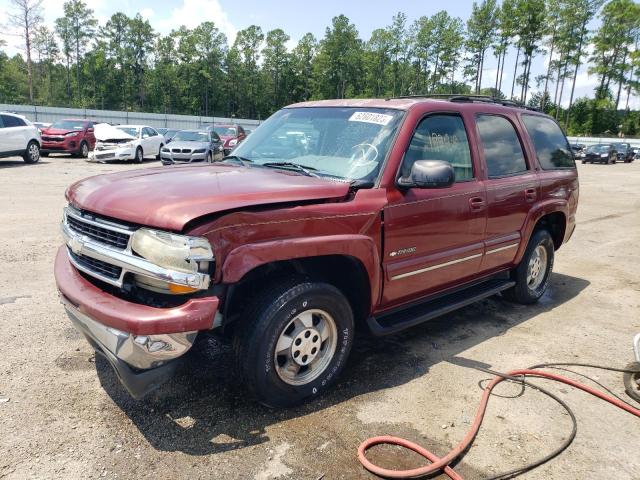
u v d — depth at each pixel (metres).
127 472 2.63
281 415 3.20
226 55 97.38
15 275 5.55
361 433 3.05
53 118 53.66
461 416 3.28
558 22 76.44
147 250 2.71
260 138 4.39
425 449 2.89
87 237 3.10
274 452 2.84
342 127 3.97
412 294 3.94
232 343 3.09
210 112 98.94
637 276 6.92
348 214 3.26
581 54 77.94
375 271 3.48
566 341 4.58
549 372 3.94
